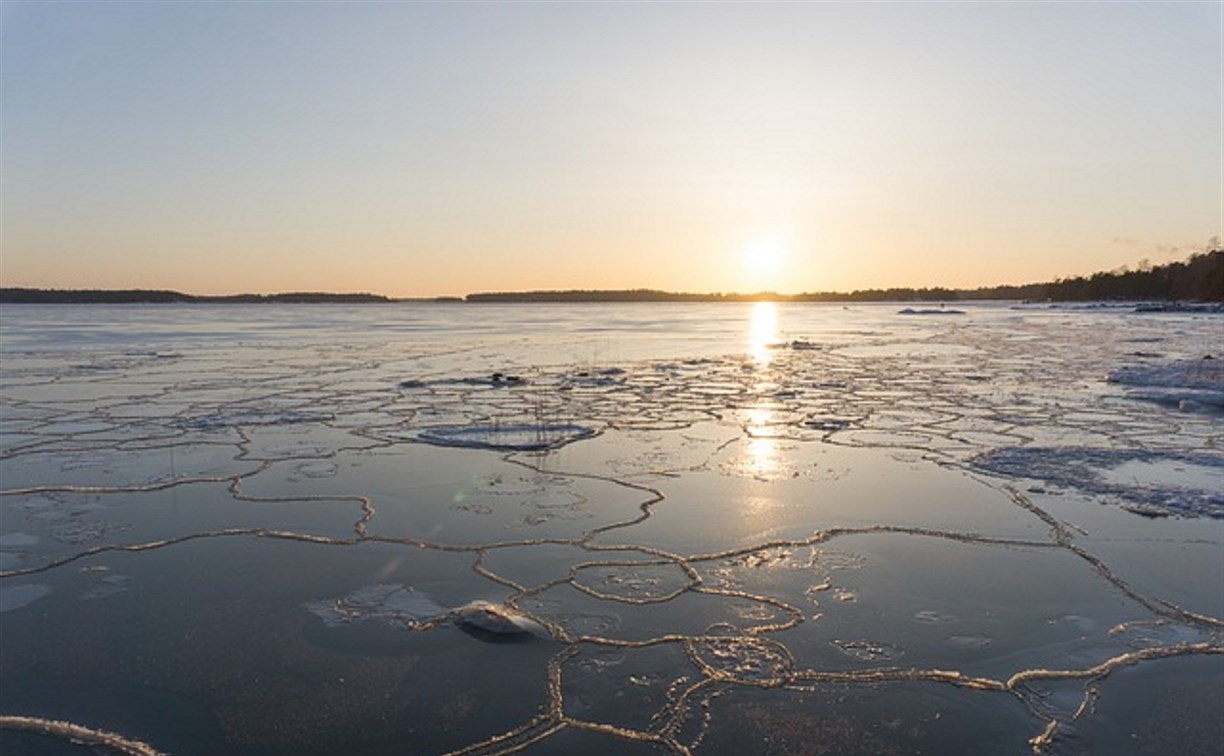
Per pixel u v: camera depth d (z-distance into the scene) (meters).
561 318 71.25
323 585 5.53
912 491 7.91
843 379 18.45
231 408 13.39
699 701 4.05
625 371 20.38
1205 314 61.03
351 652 4.57
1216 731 3.79
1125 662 4.45
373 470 8.80
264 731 3.80
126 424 11.76
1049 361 23.27
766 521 6.94
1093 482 8.23
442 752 3.63
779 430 11.40
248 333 40.28
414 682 4.24
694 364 22.56
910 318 68.69
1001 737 3.74
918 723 3.85
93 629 4.85
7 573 5.73
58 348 28.25
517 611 5.08
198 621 4.96
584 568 5.83
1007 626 4.89
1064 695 4.11
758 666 4.40
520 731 3.79
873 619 4.98
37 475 8.57
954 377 18.88
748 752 3.63
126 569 5.82
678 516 7.07
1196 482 8.21
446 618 5.00
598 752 3.63
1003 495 7.76
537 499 7.64
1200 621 4.96
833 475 8.59
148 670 4.37
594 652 4.56
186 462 9.19
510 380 17.45
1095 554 6.12
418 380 17.52
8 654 4.54
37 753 3.62
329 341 33.38
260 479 8.40
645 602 5.23
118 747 3.67
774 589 5.44
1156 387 16.23
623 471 8.78
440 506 7.39
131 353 25.97
